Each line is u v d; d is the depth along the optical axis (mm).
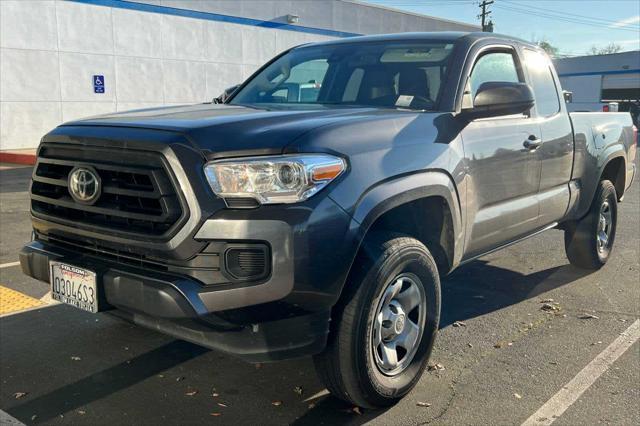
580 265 5941
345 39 4871
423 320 3414
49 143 3252
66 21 18031
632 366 3822
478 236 3943
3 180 12414
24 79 17406
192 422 3150
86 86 18703
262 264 2648
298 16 24297
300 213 2684
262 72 4992
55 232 3266
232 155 2693
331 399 3387
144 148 2777
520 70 4680
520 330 4441
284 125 2914
